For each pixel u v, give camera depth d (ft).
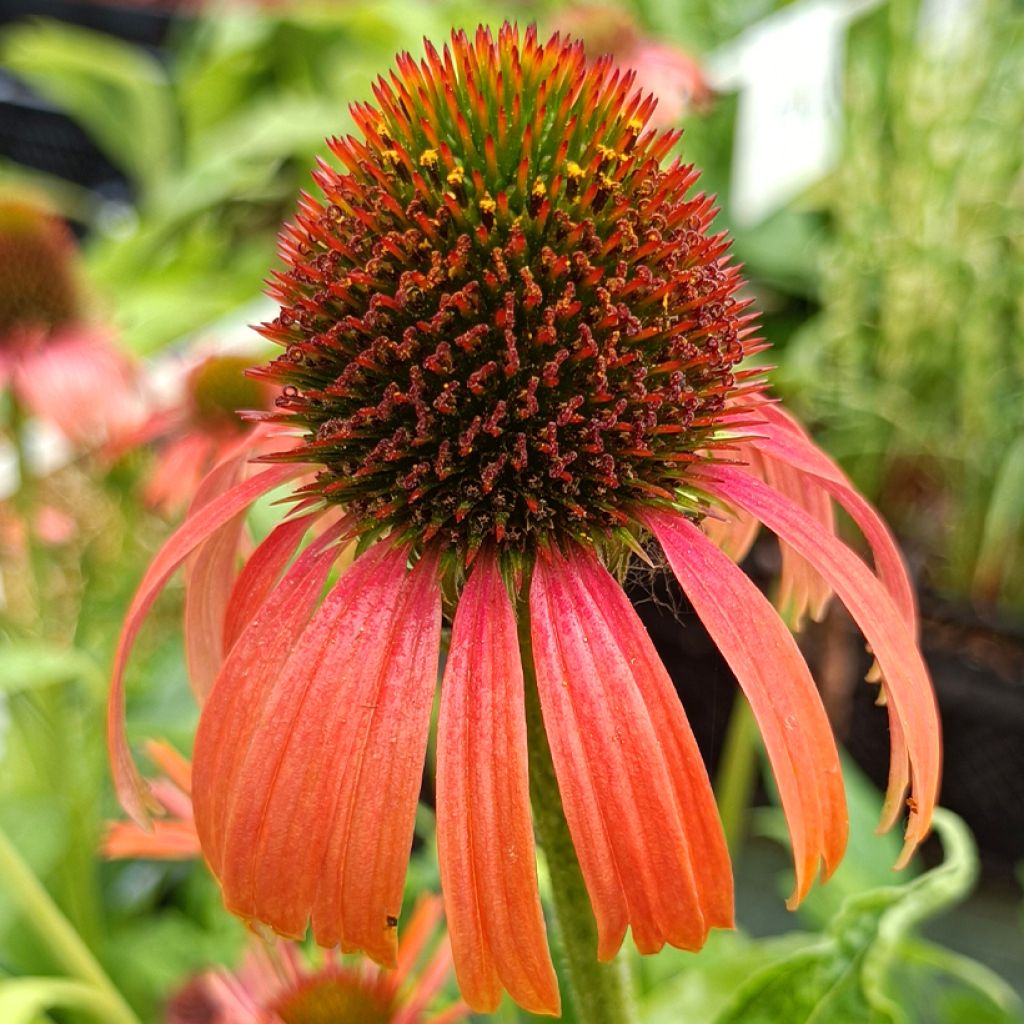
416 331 0.26
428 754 0.52
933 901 0.29
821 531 0.26
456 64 0.28
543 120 0.27
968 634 0.72
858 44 0.83
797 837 0.22
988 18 0.76
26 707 0.56
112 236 1.17
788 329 0.91
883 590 0.26
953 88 0.76
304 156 1.11
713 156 0.92
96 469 0.66
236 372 0.58
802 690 0.23
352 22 1.20
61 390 0.65
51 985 0.38
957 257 0.75
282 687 0.23
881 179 0.79
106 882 0.60
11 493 0.66
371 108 0.28
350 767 0.22
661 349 0.27
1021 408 0.74
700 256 0.28
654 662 0.23
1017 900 0.69
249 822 0.23
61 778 0.53
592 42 0.77
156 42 1.53
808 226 0.94
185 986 0.40
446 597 0.26
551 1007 0.21
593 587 0.25
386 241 0.26
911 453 0.79
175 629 0.67
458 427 0.26
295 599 0.26
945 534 0.79
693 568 0.24
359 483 0.27
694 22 1.02
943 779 0.70
